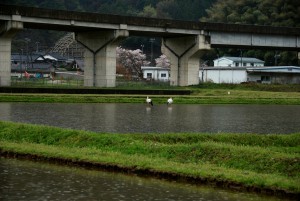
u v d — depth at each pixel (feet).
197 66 341.41
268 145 102.68
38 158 89.81
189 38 334.03
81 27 287.48
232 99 252.42
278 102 250.16
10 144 98.27
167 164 81.56
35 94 239.09
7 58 272.51
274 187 70.03
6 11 261.24
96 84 309.42
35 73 545.03
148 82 363.15
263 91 320.29
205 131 123.24
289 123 148.15
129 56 629.51
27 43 611.47
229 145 90.68
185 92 291.38
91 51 309.63
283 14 554.87
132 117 156.15
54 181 74.54
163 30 311.88
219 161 84.53
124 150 93.15
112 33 297.53
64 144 101.09
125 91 274.16
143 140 100.99
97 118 150.00
